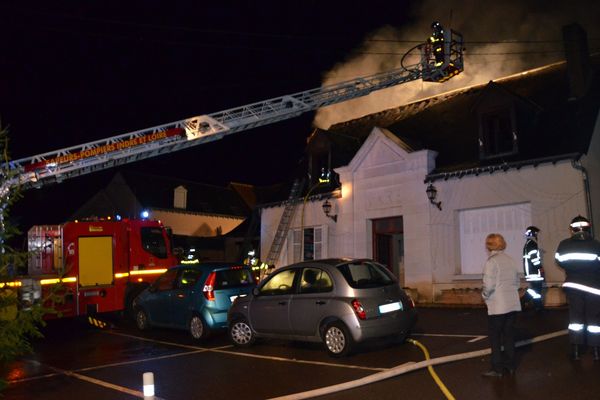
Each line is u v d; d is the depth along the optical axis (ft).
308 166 72.69
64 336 43.96
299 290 31.73
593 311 25.34
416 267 56.65
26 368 31.55
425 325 39.29
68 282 45.91
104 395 24.68
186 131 53.36
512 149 52.80
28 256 16.37
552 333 31.86
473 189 53.26
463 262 54.34
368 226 62.54
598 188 48.70
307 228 69.56
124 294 48.62
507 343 24.08
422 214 56.80
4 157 16.20
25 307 16.26
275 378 26.21
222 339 38.78
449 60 60.23
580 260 25.45
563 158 47.29
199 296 38.14
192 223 130.41
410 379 24.26
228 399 23.08
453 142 59.88
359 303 28.78
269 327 32.86
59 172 49.93
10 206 16.20
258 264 73.67
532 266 41.19
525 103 53.06
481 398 21.01
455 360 26.96
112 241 48.83
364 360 28.71
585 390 21.07
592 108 50.85
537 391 21.39
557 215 47.70
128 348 36.86
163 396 24.00
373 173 61.93
